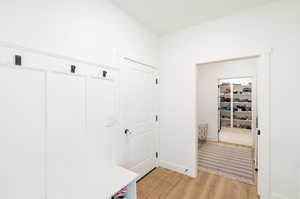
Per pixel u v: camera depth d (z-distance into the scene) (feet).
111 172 5.79
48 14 4.21
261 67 6.39
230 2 6.29
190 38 8.33
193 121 8.20
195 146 8.14
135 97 7.63
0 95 3.42
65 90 4.63
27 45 3.81
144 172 8.29
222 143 14.53
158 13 7.11
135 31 7.55
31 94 3.90
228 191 6.84
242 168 9.09
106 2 5.99
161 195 6.61
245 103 18.61
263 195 6.27
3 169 3.47
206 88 15.92
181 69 8.66
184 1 6.24
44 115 4.16
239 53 6.91
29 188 3.87
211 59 7.67
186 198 6.39
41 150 4.10
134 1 6.22
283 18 5.94
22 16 3.72
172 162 9.00
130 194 5.63
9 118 3.55
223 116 19.49
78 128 4.99
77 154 4.95
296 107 5.70
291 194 5.77
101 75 5.79
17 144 3.67
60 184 4.49
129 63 7.25
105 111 5.94
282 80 5.96
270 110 6.18
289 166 5.81
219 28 7.45
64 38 4.58
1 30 3.42
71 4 4.78
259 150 6.42
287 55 5.87
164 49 9.33
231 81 18.72
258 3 6.31
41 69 4.08
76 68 4.92
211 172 8.64
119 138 6.63
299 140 5.64
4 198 3.48
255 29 6.53
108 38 6.08
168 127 9.16
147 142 8.55
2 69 3.44
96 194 4.49
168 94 9.17
